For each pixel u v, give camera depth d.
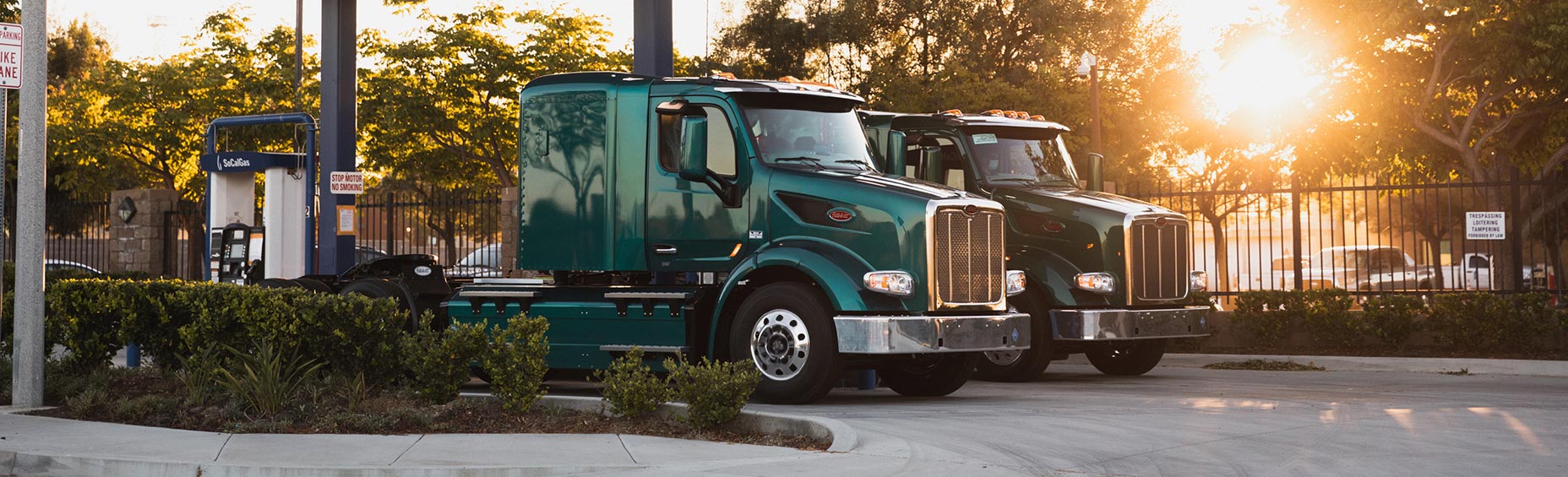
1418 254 39.06
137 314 11.91
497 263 23.30
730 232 11.70
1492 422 10.01
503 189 21.56
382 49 36.25
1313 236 48.28
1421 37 21.56
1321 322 17.19
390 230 22.17
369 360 10.77
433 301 13.82
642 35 16.19
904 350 10.76
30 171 10.56
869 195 11.15
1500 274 22.27
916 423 9.93
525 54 35.97
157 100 36.44
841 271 10.94
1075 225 14.18
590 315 11.95
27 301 10.55
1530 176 24.28
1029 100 34.50
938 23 38.09
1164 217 14.36
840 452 8.34
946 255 11.09
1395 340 16.83
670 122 12.00
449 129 35.72
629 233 12.03
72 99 38.50
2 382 11.57
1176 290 14.45
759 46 38.94
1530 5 20.78
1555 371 14.77
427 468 7.61
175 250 25.91
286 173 20.98
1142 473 7.78
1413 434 9.36
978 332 11.20
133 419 9.84
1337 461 8.18
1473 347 16.50
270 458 8.04
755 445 8.71
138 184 40.97
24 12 10.59
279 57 35.88
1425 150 22.73
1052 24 37.62
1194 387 13.45
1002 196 14.60
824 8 38.62
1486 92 22.20
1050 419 10.27
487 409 9.95
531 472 7.69
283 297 10.87
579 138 12.32
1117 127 37.50
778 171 11.55
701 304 11.61
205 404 10.16
